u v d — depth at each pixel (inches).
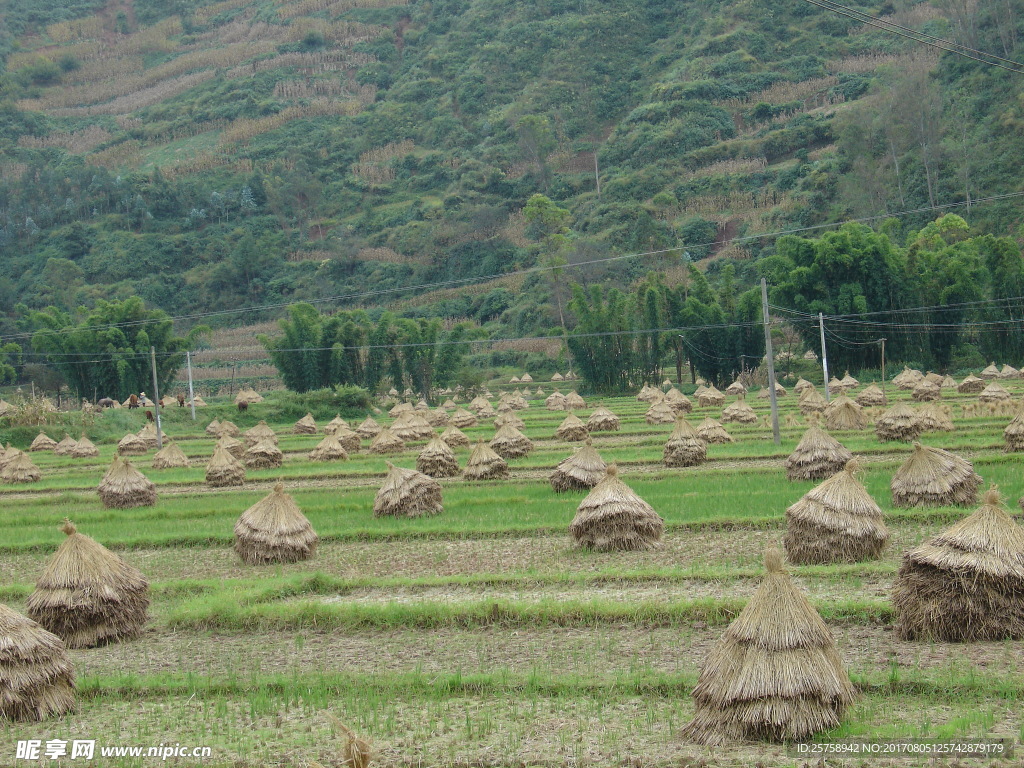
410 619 1196.5
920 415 2630.4
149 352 5669.3
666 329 5442.9
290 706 960.9
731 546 1481.3
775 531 1573.6
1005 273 5137.8
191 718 944.3
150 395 5782.5
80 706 995.3
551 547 1571.1
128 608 1222.9
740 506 1733.5
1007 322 5083.7
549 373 6683.1
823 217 7573.8
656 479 2176.4
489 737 845.8
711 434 2773.1
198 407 5211.6
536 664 1029.8
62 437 4515.3
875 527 1322.6
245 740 875.4
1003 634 987.9
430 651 1103.6
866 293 5270.7
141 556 1732.3
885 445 2411.4
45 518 2128.4
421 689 975.6
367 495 2213.3
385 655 1101.1
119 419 4793.3
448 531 1711.4
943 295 5152.6
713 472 2214.6
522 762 784.9
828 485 1355.8
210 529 1899.6
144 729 918.4
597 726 852.0
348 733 739.4
